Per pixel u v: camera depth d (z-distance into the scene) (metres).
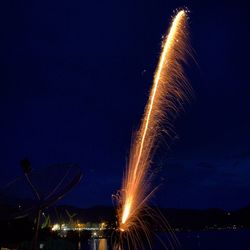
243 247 173.12
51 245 48.19
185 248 150.62
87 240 119.00
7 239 32.59
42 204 6.64
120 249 9.92
